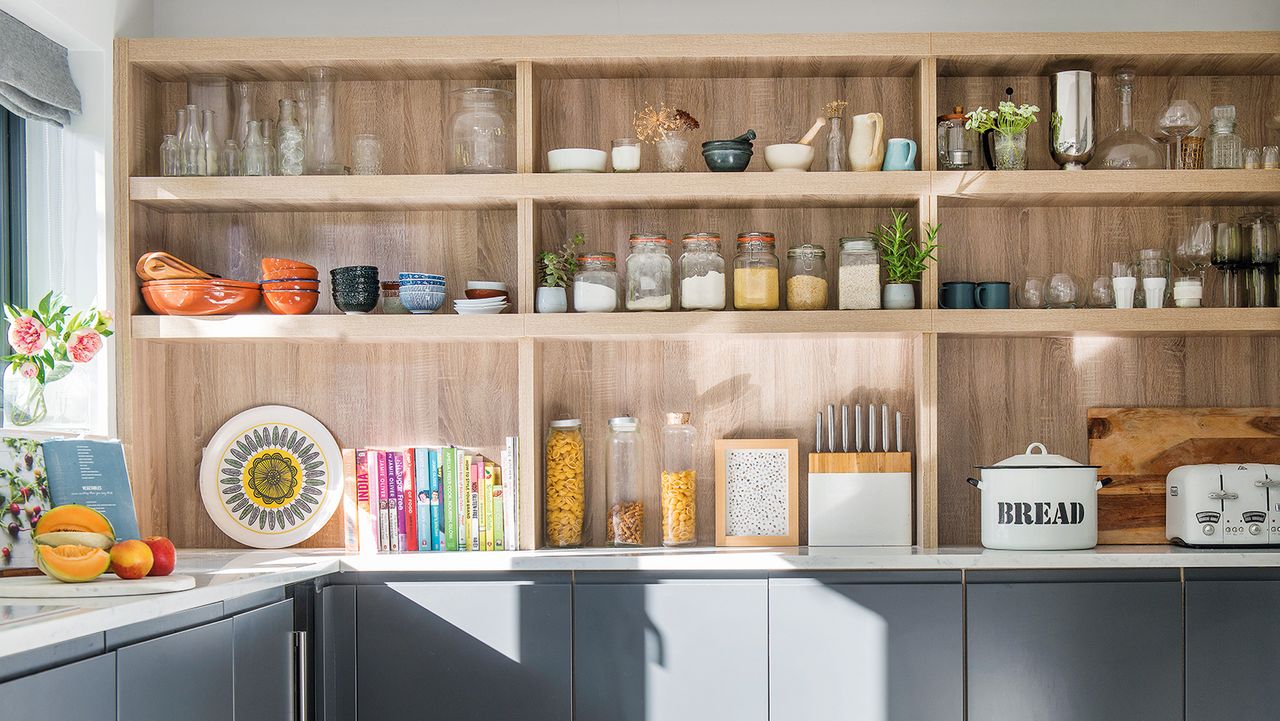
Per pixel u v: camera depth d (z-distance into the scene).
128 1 3.15
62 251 3.01
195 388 3.29
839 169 3.09
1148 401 3.23
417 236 3.30
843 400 3.25
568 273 3.19
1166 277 3.04
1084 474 2.96
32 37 2.80
